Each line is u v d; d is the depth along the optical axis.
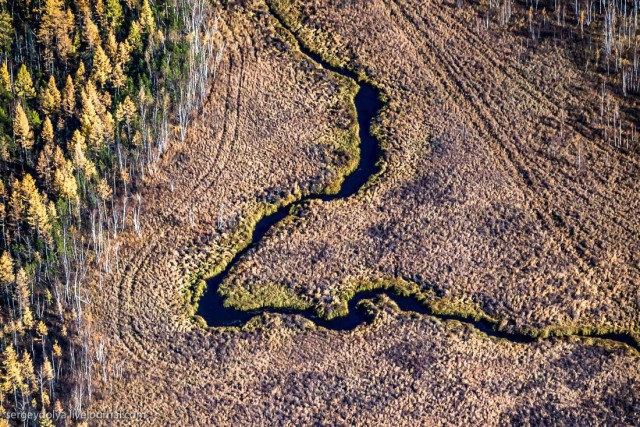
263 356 70.06
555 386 68.25
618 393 67.81
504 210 76.06
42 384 68.69
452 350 69.88
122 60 81.12
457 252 74.12
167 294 72.88
